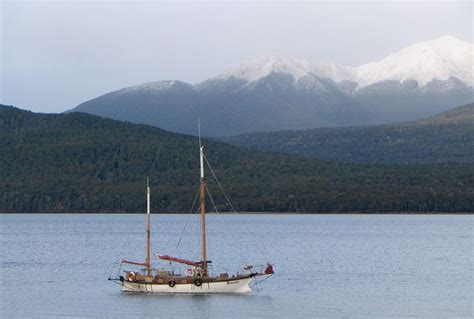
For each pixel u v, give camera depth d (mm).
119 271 171500
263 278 161625
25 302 136125
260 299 138000
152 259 199125
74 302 135625
